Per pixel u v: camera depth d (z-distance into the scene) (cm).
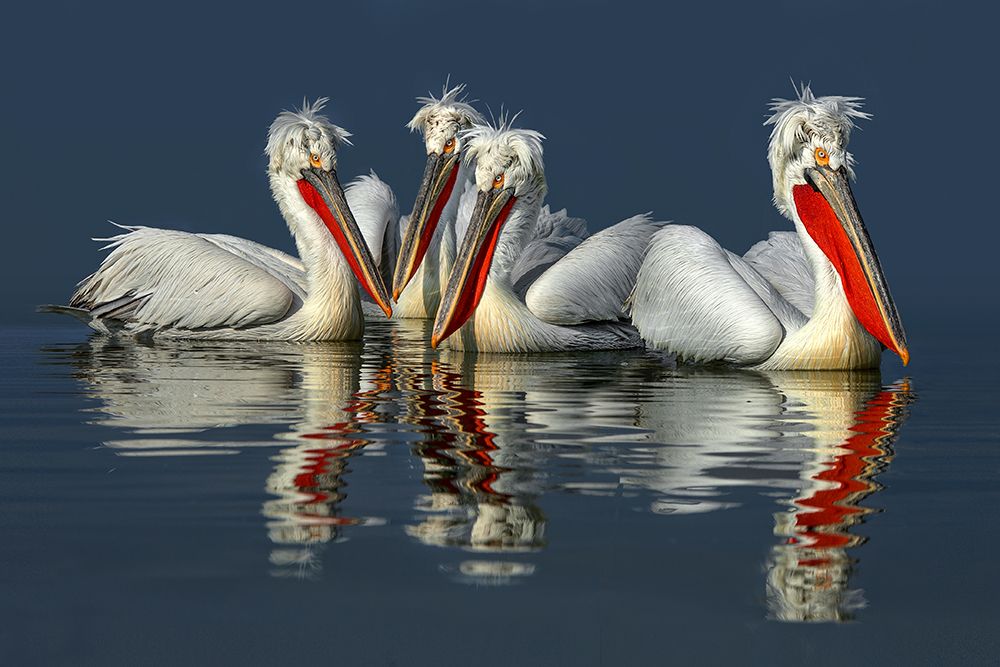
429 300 2498
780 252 1873
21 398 1312
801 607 611
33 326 2323
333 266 2009
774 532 743
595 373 1573
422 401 1299
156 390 1383
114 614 600
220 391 1373
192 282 1989
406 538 724
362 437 1066
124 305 2047
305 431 1097
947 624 589
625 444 1035
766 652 550
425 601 616
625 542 718
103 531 741
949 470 936
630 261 1969
